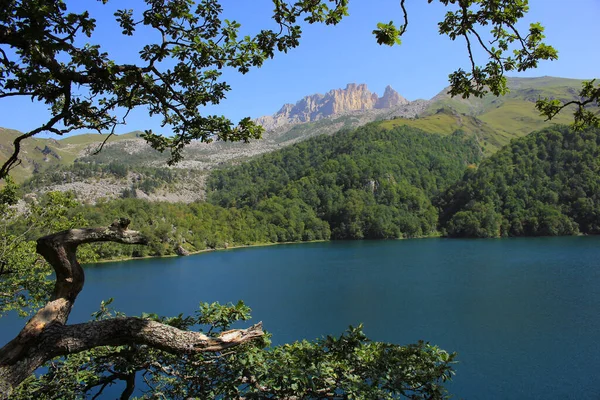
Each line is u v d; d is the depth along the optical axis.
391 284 61.59
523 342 34.25
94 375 7.01
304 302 52.50
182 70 6.41
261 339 6.83
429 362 6.83
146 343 5.04
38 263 14.70
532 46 6.88
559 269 68.00
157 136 7.26
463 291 54.47
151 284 71.25
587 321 39.28
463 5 6.11
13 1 4.62
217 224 156.00
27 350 4.54
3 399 4.21
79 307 54.34
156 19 5.75
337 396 6.59
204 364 6.68
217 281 72.38
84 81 5.57
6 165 5.44
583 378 27.05
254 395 6.40
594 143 151.75
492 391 25.62
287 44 6.57
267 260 101.56
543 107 7.56
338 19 6.34
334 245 136.75
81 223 16.69
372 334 37.81
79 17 4.75
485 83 7.23
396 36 5.96
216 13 6.18
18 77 5.22
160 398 7.43
